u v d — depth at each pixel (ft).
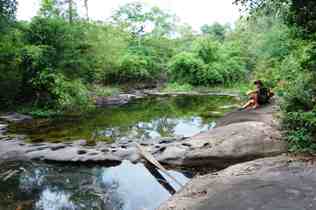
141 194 17.76
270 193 13.14
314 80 21.49
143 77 88.84
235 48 99.50
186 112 46.29
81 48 51.62
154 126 36.76
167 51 107.96
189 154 21.83
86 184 19.27
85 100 48.03
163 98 64.13
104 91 62.23
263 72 58.13
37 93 42.91
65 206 16.42
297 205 12.00
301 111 19.89
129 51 93.71
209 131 26.55
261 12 25.50
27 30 44.83
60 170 21.61
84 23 55.26
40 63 42.88
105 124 37.52
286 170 15.62
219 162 21.09
